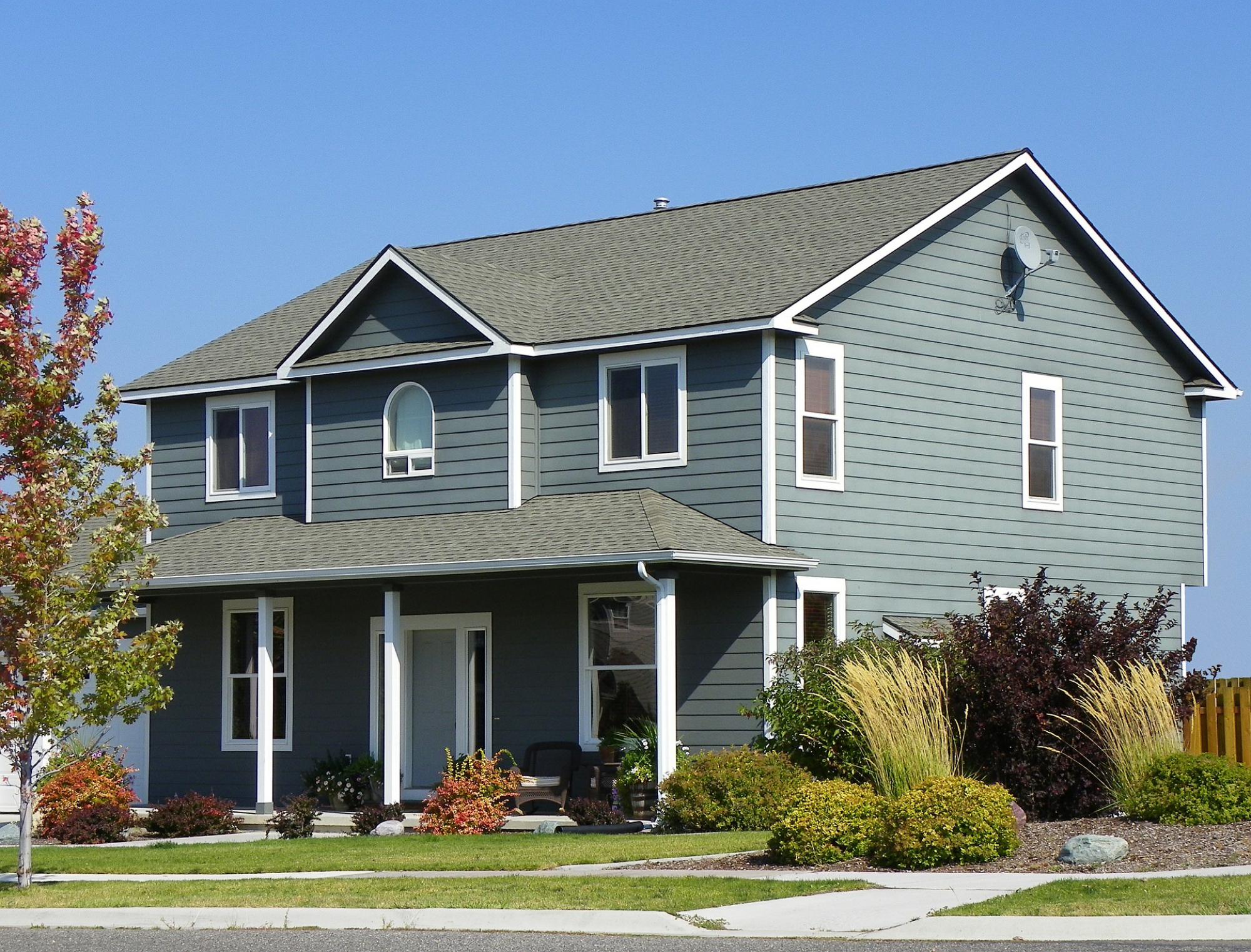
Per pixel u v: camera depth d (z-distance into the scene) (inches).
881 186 1142.3
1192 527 1245.1
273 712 1130.0
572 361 1041.5
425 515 1069.8
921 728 754.2
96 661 695.1
